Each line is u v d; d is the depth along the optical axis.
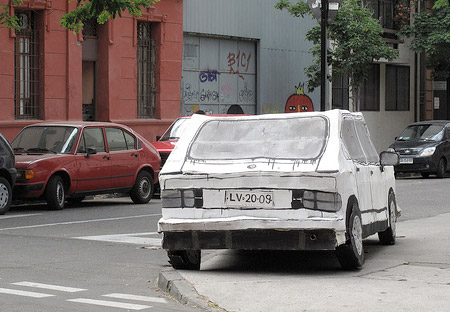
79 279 10.76
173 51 31.12
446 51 40.06
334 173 10.21
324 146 10.70
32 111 26.52
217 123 11.43
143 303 9.17
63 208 19.75
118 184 20.75
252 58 35.22
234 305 8.77
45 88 26.58
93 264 11.97
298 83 37.31
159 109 30.70
